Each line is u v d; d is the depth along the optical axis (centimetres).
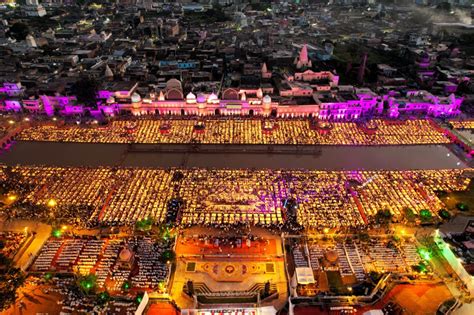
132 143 17050
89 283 9131
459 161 15962
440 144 17262
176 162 15700
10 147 16762
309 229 11794
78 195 13288
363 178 14500
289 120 19038
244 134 17812
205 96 19688
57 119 19238
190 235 11625
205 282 10006
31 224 11956
